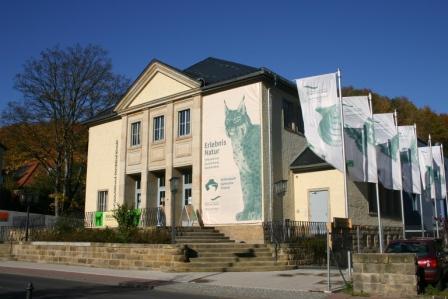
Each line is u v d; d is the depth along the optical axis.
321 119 19.86
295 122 26.78
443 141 52.44
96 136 32.75
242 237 23.50
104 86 40.84
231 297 12.75
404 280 12.60
